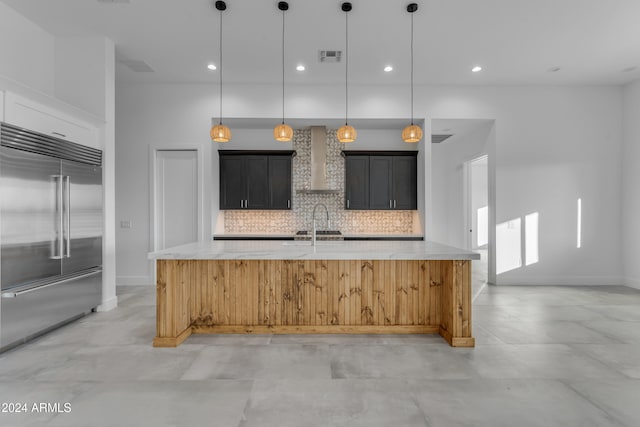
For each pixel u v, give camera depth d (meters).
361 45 4.27
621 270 5.54
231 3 3.41
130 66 4.85
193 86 5.46
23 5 3.44
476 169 10.77
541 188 5.54
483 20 3.71
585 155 5.55
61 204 3.35
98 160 3.99
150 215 5.46
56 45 4.06
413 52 4.45
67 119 3.56
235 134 6.23
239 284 3.34
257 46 4.30
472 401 2.13
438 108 5.54
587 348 2.97
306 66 4.86
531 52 4.45
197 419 1.94
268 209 5.93
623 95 5.52
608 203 5.54
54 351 2.89
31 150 3.06
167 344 2.99
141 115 5.45
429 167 5.62
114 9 3.52
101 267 4.04
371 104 5.52
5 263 2.81
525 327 3.51
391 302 3.34
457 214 7.46
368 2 3.40
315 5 3.45
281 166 5.93
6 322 2.81
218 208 5.84
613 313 3.99
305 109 5.50
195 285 3.34
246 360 2.72
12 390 2.26
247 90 5.48
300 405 2.08
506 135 5.55
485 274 6.55
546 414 1.99
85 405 2.09
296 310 3.34
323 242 3.85
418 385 2.33
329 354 2.84
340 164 6.32
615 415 1.98
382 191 6.03
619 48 4.33
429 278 3.35
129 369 2.56
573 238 5.55
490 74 5.12
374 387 2.30
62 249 3.36
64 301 3.43
